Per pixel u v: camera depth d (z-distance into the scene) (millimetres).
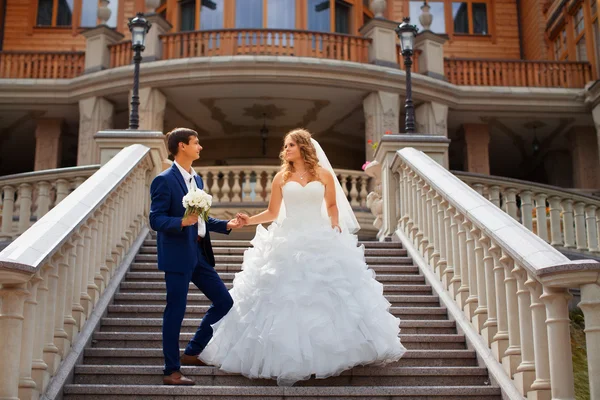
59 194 8367
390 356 4418
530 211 8938
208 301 5824
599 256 9016
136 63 9031
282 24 17359
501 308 4594
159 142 7879
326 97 16359
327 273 4488
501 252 4590
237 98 16422
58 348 4422
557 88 17031
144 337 5008
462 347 5062
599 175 17609
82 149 15977
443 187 5863
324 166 5297
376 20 16125
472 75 17188
